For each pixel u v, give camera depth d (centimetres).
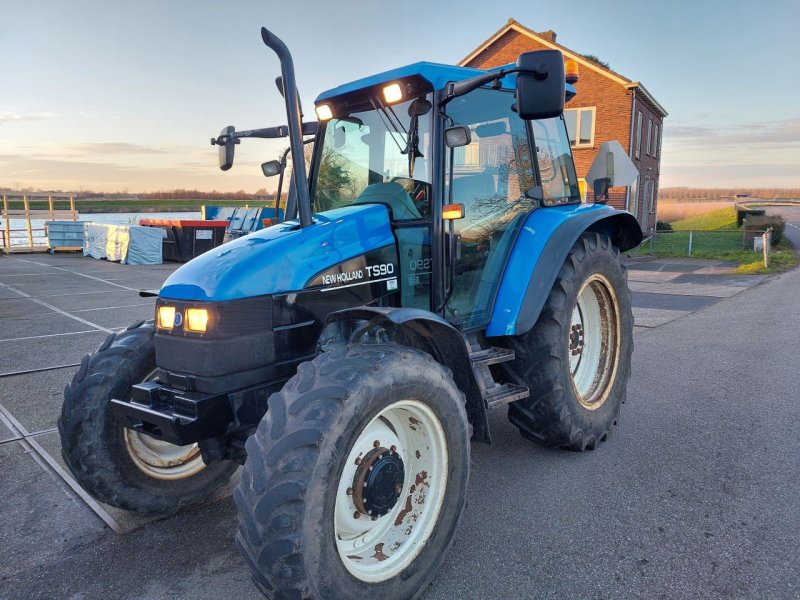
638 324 797
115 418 284
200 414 233
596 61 2355
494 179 343
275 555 187
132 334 302
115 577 254
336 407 200
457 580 244
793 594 226
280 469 192
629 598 228
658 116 2616
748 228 2322
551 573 246
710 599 225
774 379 507
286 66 255
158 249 1817
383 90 288
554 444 353
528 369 340
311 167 346
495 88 310
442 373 240
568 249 343
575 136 2159
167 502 303
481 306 333
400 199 303
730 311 874
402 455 241
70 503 321
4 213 2167
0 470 360
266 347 251
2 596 241
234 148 352
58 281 1357
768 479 323
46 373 573
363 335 267
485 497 314
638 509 296
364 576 213
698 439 383
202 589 245
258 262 253
